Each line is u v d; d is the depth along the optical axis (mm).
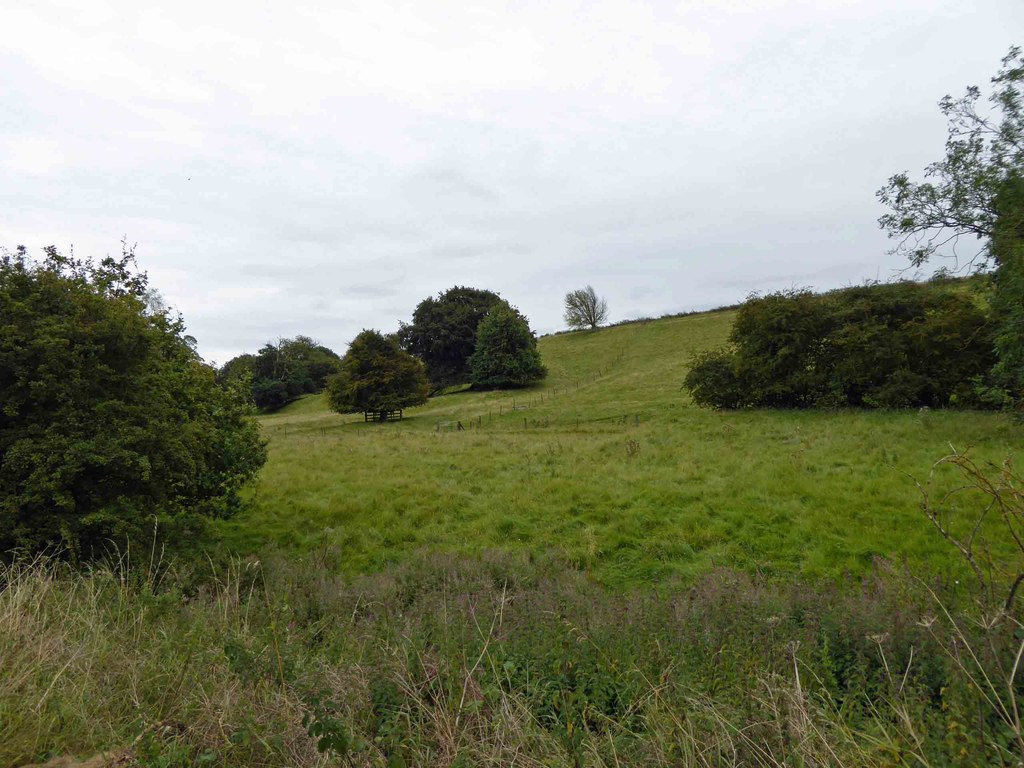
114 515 7582
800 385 26641
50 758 3229
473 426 37344
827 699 3564
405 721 3447
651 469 16031
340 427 44688
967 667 3383
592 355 66938
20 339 7523
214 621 5109
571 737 3049
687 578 9398
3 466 7363
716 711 3260
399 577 8438
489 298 72875
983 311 21047
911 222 15516
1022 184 13289
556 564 9492
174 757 2936
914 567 7750
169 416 9547
